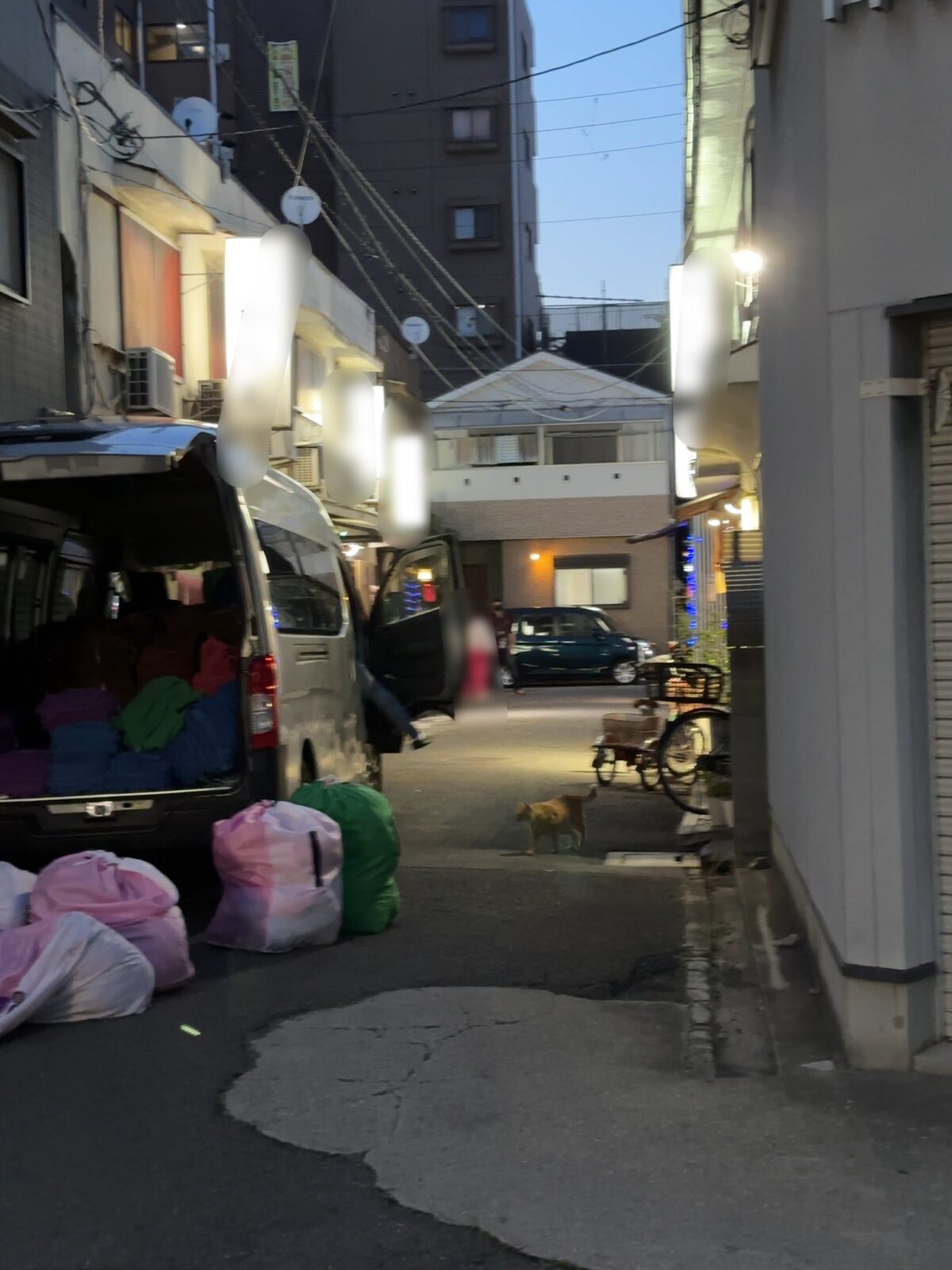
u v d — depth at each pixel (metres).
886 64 4.72
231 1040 5.43
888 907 4.74
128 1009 5.74
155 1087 4.89
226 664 8.04
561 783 13.32
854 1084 4.68
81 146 15.46
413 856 9.44
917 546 4.79
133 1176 4.12
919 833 4.78
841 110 4.82
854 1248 3.57
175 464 7.39
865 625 4.75
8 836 7.47
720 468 15.61
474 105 49.00
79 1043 5.39
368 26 49.03
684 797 11.60
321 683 9.37
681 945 6.94
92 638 8.55
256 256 18.53
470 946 6.93
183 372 19.28
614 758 12.98
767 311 7.86
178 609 9.05
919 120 4.65
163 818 7.51
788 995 5.71
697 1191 3.92
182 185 19.92
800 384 5.93
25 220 13.90
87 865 6.15
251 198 23.92
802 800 6.27
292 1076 4.99
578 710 22.77
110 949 5.73
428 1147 4.30
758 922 6.93
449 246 49.12
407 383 38.06
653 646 31.80
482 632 11.20
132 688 8.44
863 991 4.82
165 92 36.88
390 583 11.24
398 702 11.09
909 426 4.76
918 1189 3.89
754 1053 5.20
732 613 9.05
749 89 10.83
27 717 8.59
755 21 7.27
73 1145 4.36
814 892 5.82
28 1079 4.98
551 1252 3.59
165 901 6.14
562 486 38.75
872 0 4.68
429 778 13.84
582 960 6.64
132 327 17.42
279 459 19.39
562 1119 4.51
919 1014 4.80
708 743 11.85
